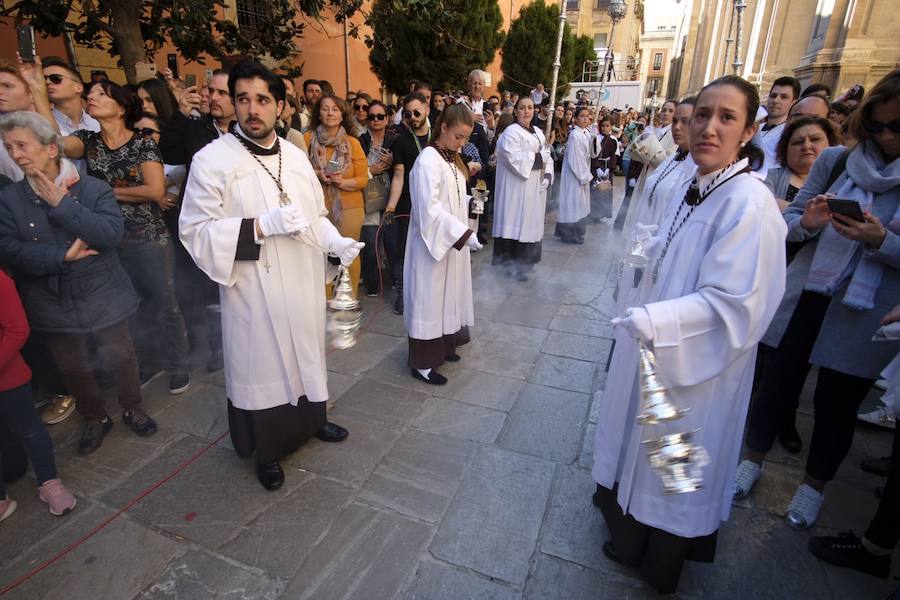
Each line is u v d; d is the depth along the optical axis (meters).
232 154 2.13
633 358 1.81
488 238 7.34
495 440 2.86
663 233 1.83
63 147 2.34
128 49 4.11
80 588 1.94
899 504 1.93
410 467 2.63
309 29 10.28
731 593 1.98
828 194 2.11
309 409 2.61
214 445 2.78
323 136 4.14
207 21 4.68
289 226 1.97
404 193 4.61
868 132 2.02
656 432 1.68
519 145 5.27
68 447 2.74
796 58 12.55
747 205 1.46
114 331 2.67
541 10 16.48
